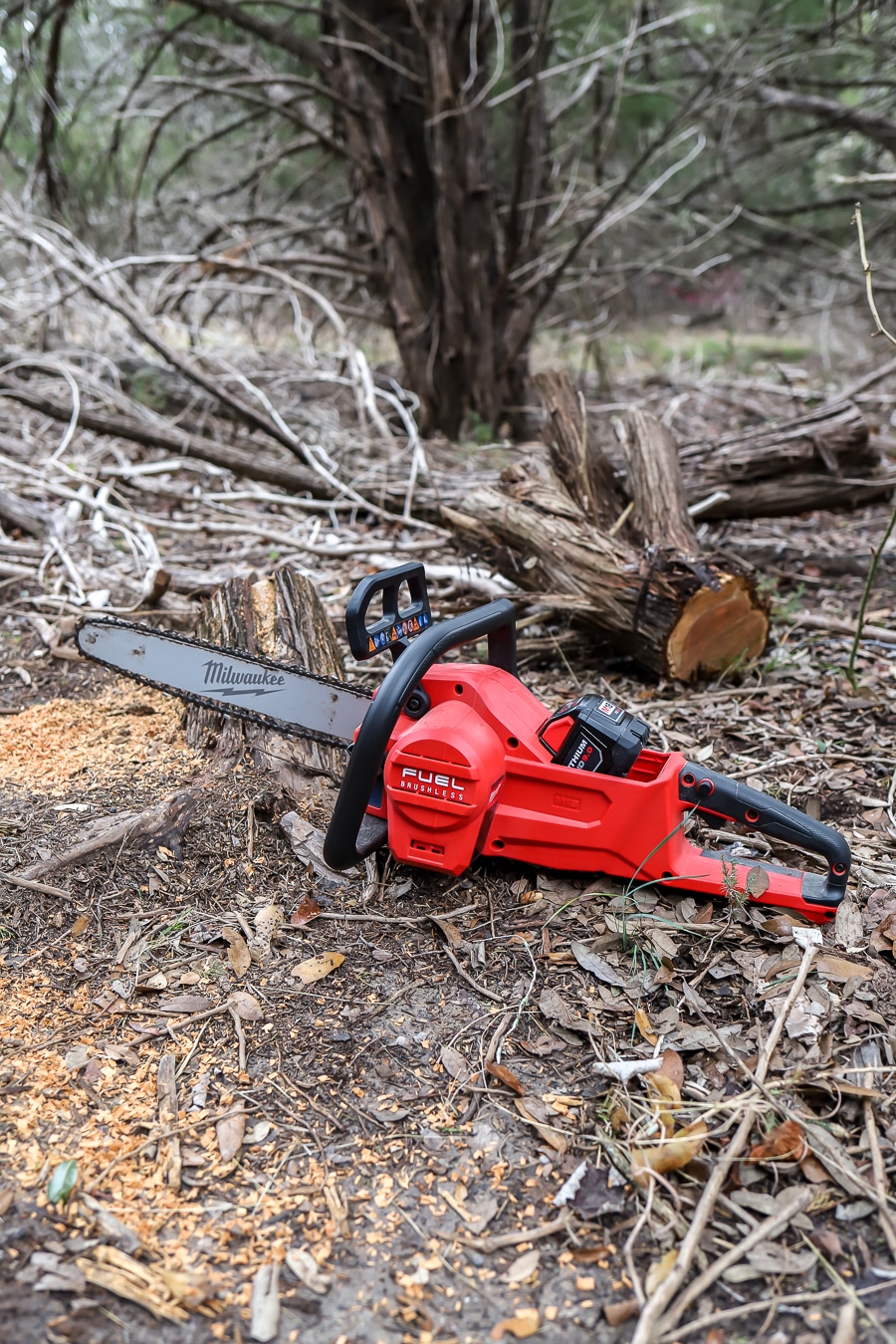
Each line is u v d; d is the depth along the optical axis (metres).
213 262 8.33
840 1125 2.11
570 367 12.70
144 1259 1.84
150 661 3.26
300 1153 2.07
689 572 4.11
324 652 3.76
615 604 4.20
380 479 6.73
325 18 9.26
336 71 9.15
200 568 5.63
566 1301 1.78
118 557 5.70
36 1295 1.76
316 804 3.15
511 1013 2.41
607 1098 2.18
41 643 4.68
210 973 2.54
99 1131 2.10
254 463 6.71
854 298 12.54
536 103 9.23
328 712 2.97
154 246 12.73
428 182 9.48
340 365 9.38
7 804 3.16
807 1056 2.24
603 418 9.87
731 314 15.62
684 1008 2.41
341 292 11.47
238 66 10.30
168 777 3.37
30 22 9.80
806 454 5.87
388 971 2.56
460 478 6.69
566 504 4.62
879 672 4.34
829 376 11.74
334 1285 1.81
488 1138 2.10
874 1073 2.20
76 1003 2.44
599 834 2.68
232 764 3.32
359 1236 1.90
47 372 8.56
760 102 11.12
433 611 4.94
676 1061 2.23
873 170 13.34
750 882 2.64
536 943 2.63
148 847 2.92
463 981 2.52
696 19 11.42
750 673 4.38
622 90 9.90
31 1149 2.05
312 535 5.98
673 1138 2.02
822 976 2.46
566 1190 1.96
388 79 9.12
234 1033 2.36
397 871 2.90
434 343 9.40
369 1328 1.73
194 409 8.25
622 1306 1.75
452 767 2.57
